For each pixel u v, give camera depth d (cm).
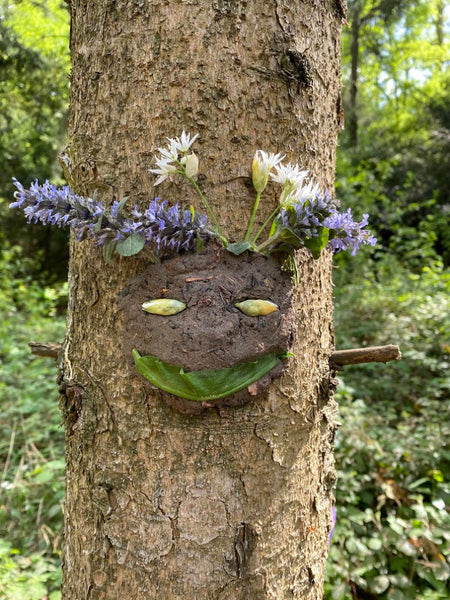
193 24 33
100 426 35
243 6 33
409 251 200
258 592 35
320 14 38
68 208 31
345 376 129
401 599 69
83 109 36
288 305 33
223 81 33
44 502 93
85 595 36
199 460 34
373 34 357
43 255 349
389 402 119
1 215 324
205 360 30
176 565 34
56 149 313
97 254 35
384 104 452
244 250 32
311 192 32
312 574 39
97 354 36
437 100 344
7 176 314
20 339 170
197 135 31
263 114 34
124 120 34
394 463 88
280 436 35
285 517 36
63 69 285
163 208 31
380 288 158
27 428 111
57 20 276
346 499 81
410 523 77
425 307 142
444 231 254
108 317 35
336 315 148
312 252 33
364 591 73
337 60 41
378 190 192
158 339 31
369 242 34
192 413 32
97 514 36
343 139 268
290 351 34
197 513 34
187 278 31
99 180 35
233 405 33
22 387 134
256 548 35
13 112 301
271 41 34
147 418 34
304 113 36
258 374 32
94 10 35
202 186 34
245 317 31
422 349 130
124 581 35
